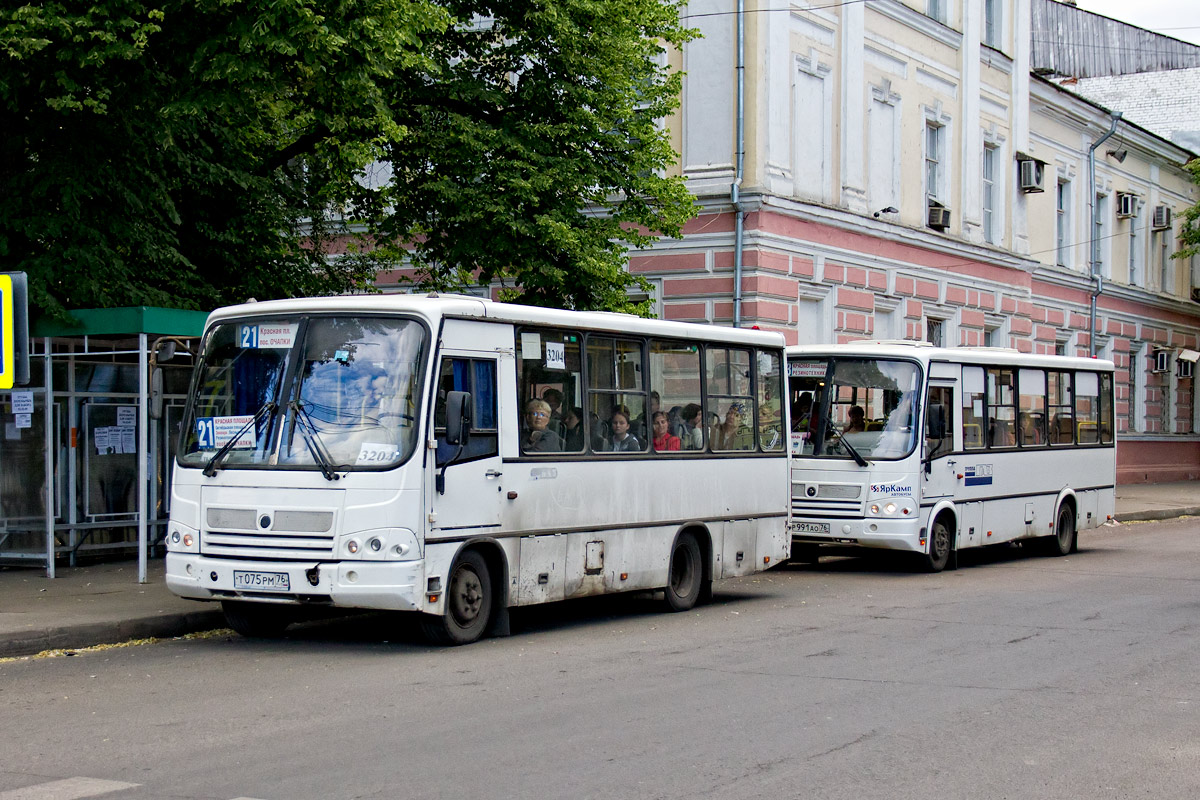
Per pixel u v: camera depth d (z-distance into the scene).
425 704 8.67
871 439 18.00
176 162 16.67
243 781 6.65
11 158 15.21
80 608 12.37
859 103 28.17
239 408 11.11
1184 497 36.31
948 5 31.97
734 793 6.52
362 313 11.02
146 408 14.31
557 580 12.17
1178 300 47.66
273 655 10.73
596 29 18.98
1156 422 46.50
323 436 10.73
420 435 10.59
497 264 18.94
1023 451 20.52
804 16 26.36
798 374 18.59
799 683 9.56
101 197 15.48
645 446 13.44
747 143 24.84
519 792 6.48
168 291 17.38
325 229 24.11
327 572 10.43
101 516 16.52
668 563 13.67
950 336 31.98
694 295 25.12
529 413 11.92
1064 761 7.32
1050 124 38.97
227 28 13.73
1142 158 45.38
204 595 10.96
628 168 19.55
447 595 10.92
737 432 14.96
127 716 8.27
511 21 18.92
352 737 7.68
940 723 8.25
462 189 18.42
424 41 18.73
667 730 7.94
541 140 18.91
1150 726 8.25
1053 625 12.80
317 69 14.16
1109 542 24.41
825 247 26.73
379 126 16.53
